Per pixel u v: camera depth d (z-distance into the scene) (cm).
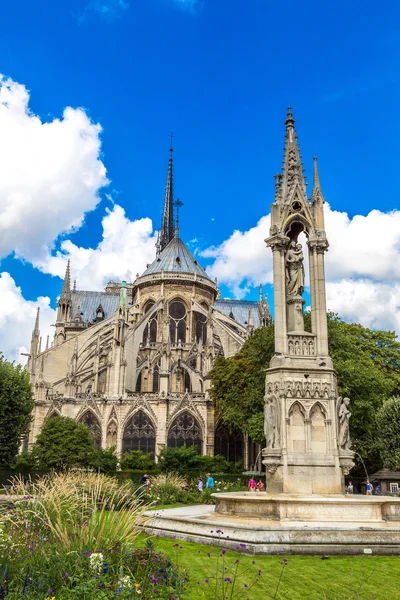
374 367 4909
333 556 1391
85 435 5725
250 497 1662
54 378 9625
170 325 10481
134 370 8800
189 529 1631
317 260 2092
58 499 1355
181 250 11625
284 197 2158
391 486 4925
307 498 1636
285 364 1905
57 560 1002
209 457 6506
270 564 1281
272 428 1853
